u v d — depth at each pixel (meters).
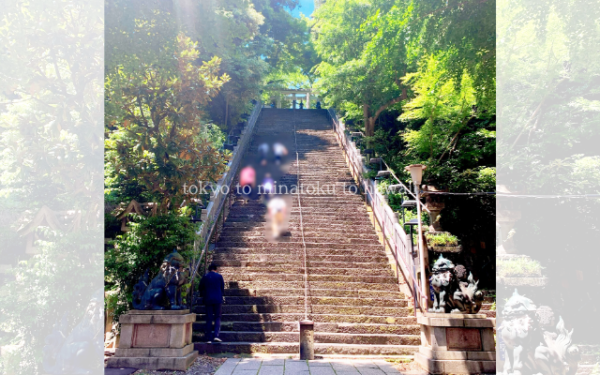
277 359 6.16
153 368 5.48
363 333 6.99
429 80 11.28
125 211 7.61
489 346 5.87
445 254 9.66
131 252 6.60
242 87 17.03
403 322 7.26
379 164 13.86
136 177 6.77
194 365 5.73
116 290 6.76
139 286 6.16
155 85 6.76
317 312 7.49
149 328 5.78
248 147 17.02
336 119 19.70
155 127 6.79
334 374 5.29
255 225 10.80
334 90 15.70
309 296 7.82
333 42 16.28
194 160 6.84
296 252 9.46
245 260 9.07
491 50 7.82
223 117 18.05
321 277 8.47
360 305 7.75
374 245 9.95
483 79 8.54
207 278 6.76
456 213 11.18
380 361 6.22
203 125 12.72
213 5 7.74
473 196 11.33
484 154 13.34
